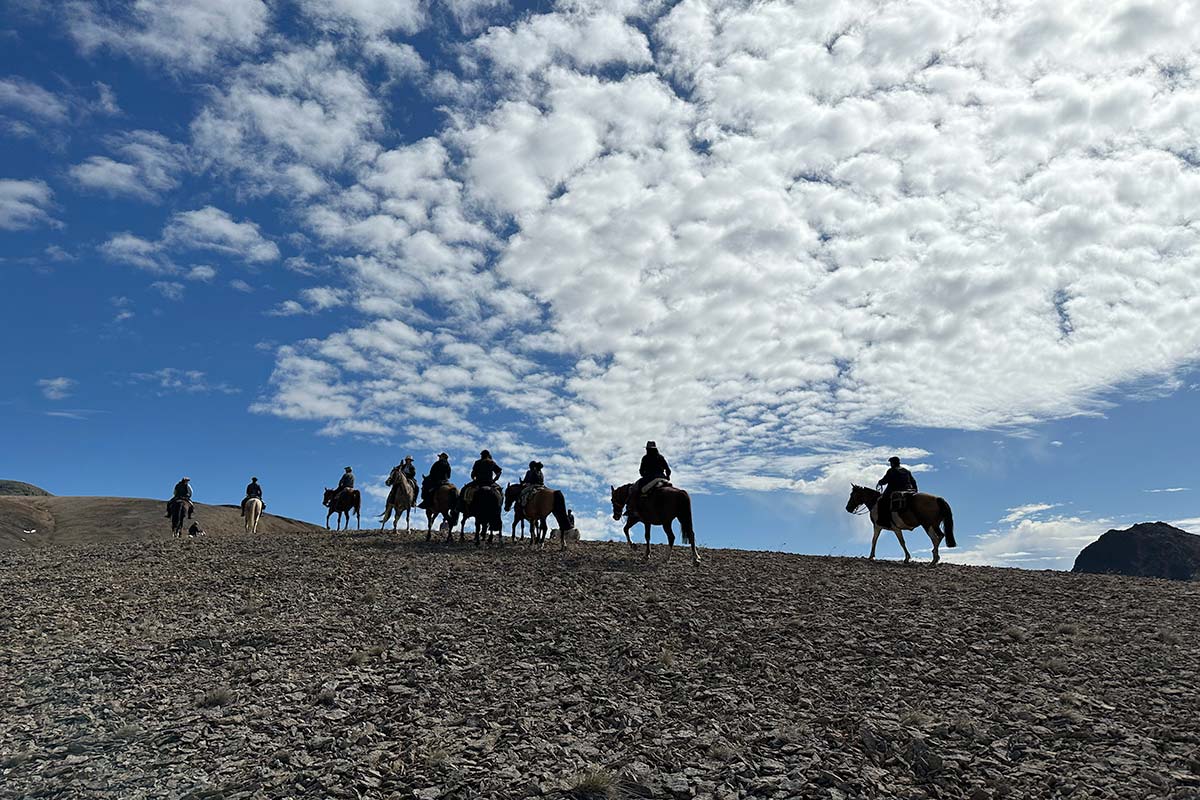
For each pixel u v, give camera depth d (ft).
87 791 24.12
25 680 35.45
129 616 48.42
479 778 24.50
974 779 24.57
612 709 30.71
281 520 183.11
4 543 137.69
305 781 24.36
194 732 28.73
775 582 56.29
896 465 70.90
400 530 106.11
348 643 40.91
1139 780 24.08
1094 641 39.55
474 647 39.91
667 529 65.36
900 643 39.32
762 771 25.11
